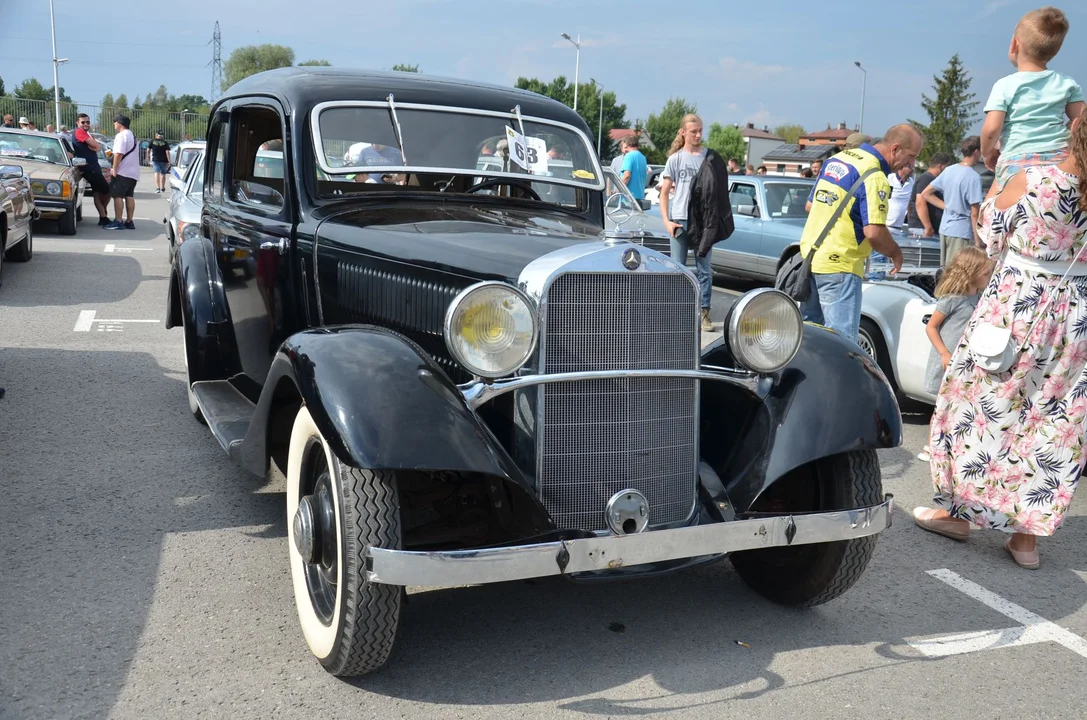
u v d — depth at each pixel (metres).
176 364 6.78
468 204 4.16
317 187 3.98
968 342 3.98
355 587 2.62
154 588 3.39
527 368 2.84
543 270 2.80
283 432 3.49
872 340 6.27
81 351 7.04
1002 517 3.92
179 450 4.93
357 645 2.70
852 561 3.22
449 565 2.54
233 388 4.69
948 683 2.98
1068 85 4.85
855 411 3.10
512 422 2.93
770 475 3.02
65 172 13.91
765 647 3.18
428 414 2.66
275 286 4.16
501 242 3.20
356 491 2.64
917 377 5.94
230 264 4.70
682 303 3.01
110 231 15.23
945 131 49.53
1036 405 3.83
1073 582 3.86
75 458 4.74
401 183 4.07
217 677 2.84
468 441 2.66
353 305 3.67
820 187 5.41
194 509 4.16
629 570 2.85
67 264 11.37
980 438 3.95
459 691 2.83
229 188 4.81
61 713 2.61
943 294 5.34
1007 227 3.76
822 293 5.45
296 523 2.88
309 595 2.97
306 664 2.95
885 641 3.26
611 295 2.87
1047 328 3.75
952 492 4.08
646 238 9.13
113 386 6.12
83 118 15.45
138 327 8.00
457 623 3.28
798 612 3.47
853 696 2.88
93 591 3.34
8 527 3.86
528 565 2.61
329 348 2.86
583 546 2.66
